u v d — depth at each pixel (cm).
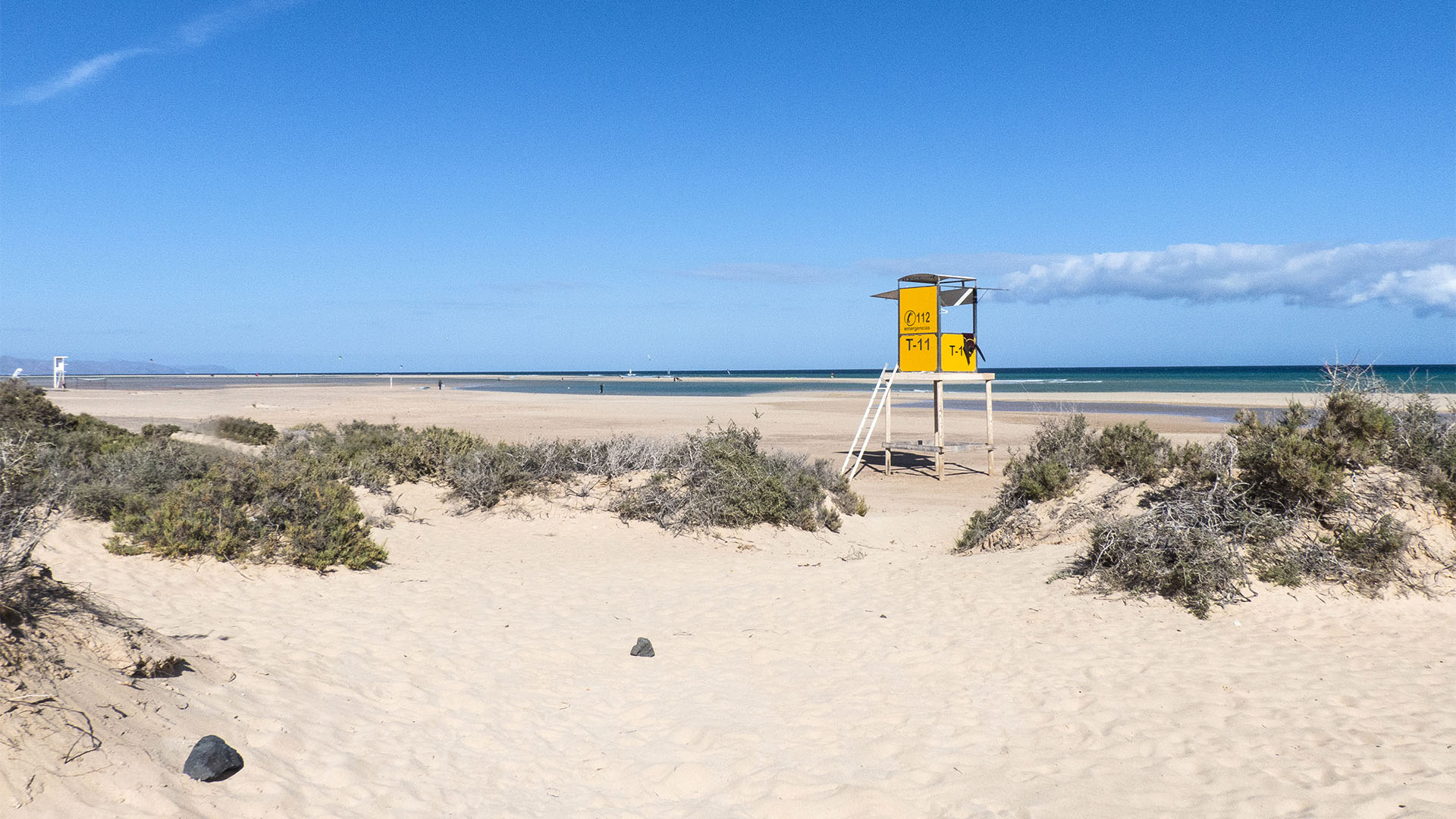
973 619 822
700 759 518
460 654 698
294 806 419
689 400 6031
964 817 439
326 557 948
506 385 10181
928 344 2259
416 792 457
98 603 604
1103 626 771
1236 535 859
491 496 1362
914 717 584
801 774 494
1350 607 757
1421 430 912
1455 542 807
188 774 421
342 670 628
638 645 729
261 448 2019
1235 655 677
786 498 1358
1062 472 1212
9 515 550
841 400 5969
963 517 1606
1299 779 469
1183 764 495
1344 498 841
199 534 939
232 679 564
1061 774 488
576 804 462
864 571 1071
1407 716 550
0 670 424
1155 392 6725
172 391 6962
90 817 366
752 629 809
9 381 1870
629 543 1227
